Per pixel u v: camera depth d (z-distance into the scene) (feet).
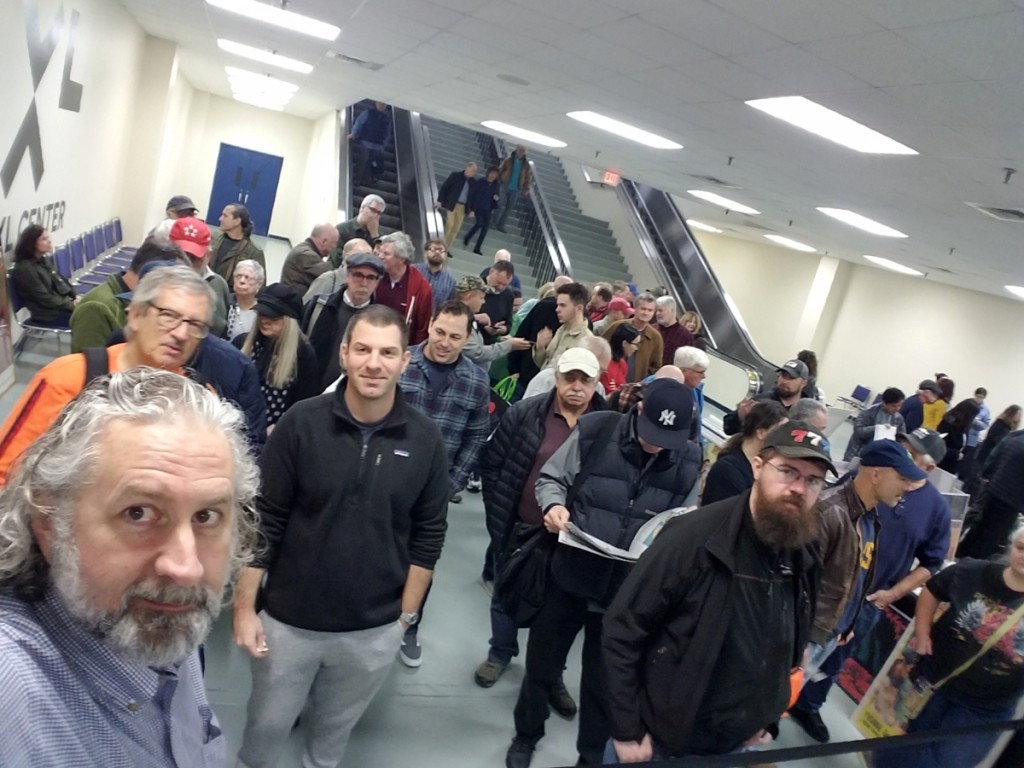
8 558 2.53
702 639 6.06
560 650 8.45
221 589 2.90
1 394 16.29
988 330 44.50
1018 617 8.38
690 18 12.15
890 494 8.54
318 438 6.24
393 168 41.81
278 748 6.79
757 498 6.03
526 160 40.27
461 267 36.86
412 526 6.94
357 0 17.56
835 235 37.40
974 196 18.86
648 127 22.99
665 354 22.39
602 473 8.16
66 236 24.39
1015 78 10.62
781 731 10.87
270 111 56.75
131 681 2.73
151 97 33.60
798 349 55.88
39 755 2.40
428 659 10.58
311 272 17.53
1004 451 17.54
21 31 16.62
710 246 65.98
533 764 8.96
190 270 6.55
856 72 12.42
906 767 8.18
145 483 2.55
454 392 9.89
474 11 15.52
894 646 11.35
